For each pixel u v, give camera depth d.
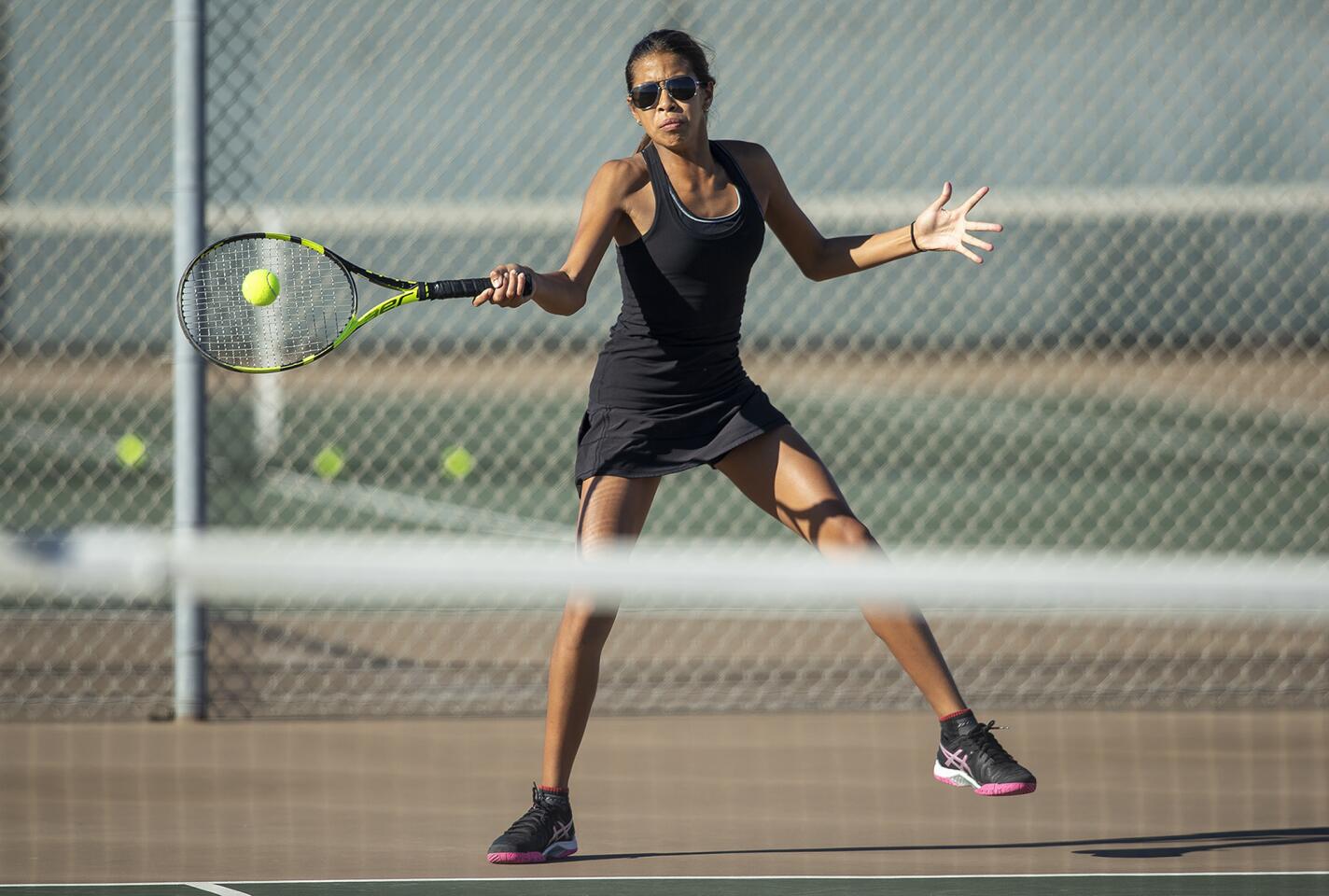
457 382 43.62
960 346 50.81
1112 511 33.72
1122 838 12.78
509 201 21.97
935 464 42.31
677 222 11.25
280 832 13.07
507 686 18.98
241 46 18.03
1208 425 47.81
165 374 38.94
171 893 11.08
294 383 42.06
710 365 11.62
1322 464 41.81
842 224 26.12
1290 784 14.77
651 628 22.27
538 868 11.80
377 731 17.19
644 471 11.64
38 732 16.95
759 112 22.11
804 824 13.30
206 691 17.61
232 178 18.06
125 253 24.73
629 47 21.64
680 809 13.84
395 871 11.73
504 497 34.06
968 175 21.47
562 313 11.07
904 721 17.64
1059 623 21.66
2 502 31.75
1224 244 26.22
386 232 26.28
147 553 8.99
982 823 13.31
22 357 26.25
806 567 9.63
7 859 12.17
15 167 19.69
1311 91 20.23
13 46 19.58
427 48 20.86
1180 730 17.09
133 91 19.77
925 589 9.65
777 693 18.73
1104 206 20.73
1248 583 10.24
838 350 51.78
